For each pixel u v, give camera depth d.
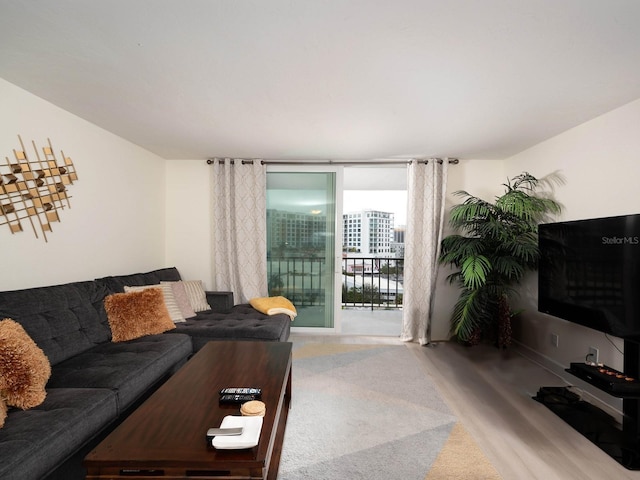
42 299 1.98
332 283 4.03
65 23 1.46
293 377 2.73
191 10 1.37
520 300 3.50
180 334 2.57
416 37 1.55
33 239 2.21
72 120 2.54
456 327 3.58
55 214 2.38
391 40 1.58
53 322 1.99
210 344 2.25
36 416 1.35
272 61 1.78
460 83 1.99
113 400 1.62
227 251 3.90
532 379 2.72
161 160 3.91
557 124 2.67
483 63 1.77
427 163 3.79
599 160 2.47
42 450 1.20
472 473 1.60
